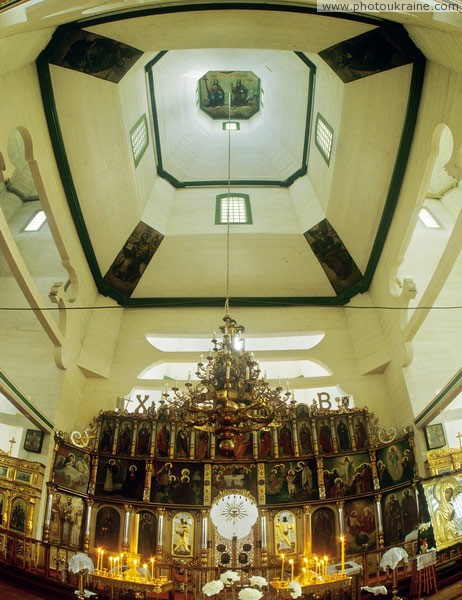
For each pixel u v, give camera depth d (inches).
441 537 556.4
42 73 559.5
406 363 689.6
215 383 458.9
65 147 634.2
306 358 788.0
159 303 834.2
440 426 645.3
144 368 774.5
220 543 639.1
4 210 871.1
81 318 752.3
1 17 355.6
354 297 823.7
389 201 692.1
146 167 826.8
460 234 577.3
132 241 813.2
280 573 619.2
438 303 740.0
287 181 893.2
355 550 628.7
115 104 664.4
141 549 633.0
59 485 621.6
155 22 545.0
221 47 603.5
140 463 681.0
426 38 508.1
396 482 644.1
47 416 660.7
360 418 699.4
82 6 406.6
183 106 881.5
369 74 600.4
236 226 843.4
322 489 663.8
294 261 837.8
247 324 822.5
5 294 762.8
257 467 680.4
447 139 775.7
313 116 796.6
